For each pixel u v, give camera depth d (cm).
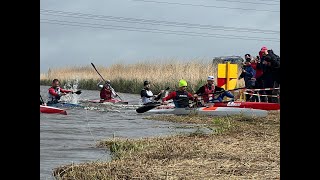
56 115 2092
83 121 1859
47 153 1037
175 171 778
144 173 764
